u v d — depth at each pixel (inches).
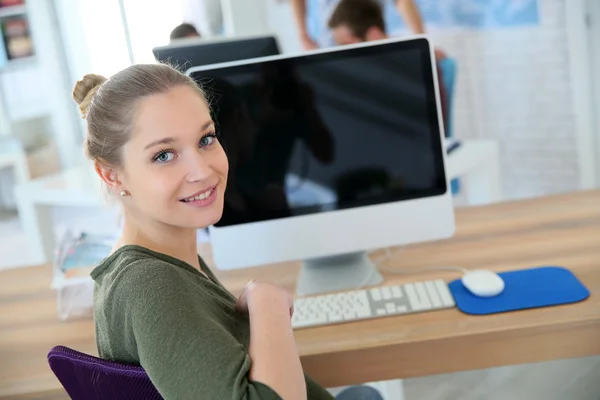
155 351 34.2
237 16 158.9
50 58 194.7
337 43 120.3
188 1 167.6
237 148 58.4
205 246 74.9
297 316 55.0
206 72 57.4
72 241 67.7
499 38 138.9
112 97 39.2
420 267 62.3
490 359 50.7
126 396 38.3
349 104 57.9
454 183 118.6
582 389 87.4
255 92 57.8
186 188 40.2
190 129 39.6
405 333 51.3
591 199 73.6
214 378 33.3
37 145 201.0
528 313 51.9
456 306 54.3
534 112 139.5
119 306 36.9
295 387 35.6
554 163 140.5
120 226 67.8
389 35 148.3
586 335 50.1
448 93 119.6
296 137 58.4
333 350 50.5
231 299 42.1
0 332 60.6
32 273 73.4
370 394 73.8
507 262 60.7
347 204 59.2
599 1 126.6
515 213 72.3
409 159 58.6
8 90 195.9
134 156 39.4
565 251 61.4
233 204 59.2
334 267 62.1
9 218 197.2
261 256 60.0
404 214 59.3
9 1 191.9
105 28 182.4
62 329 60.0
